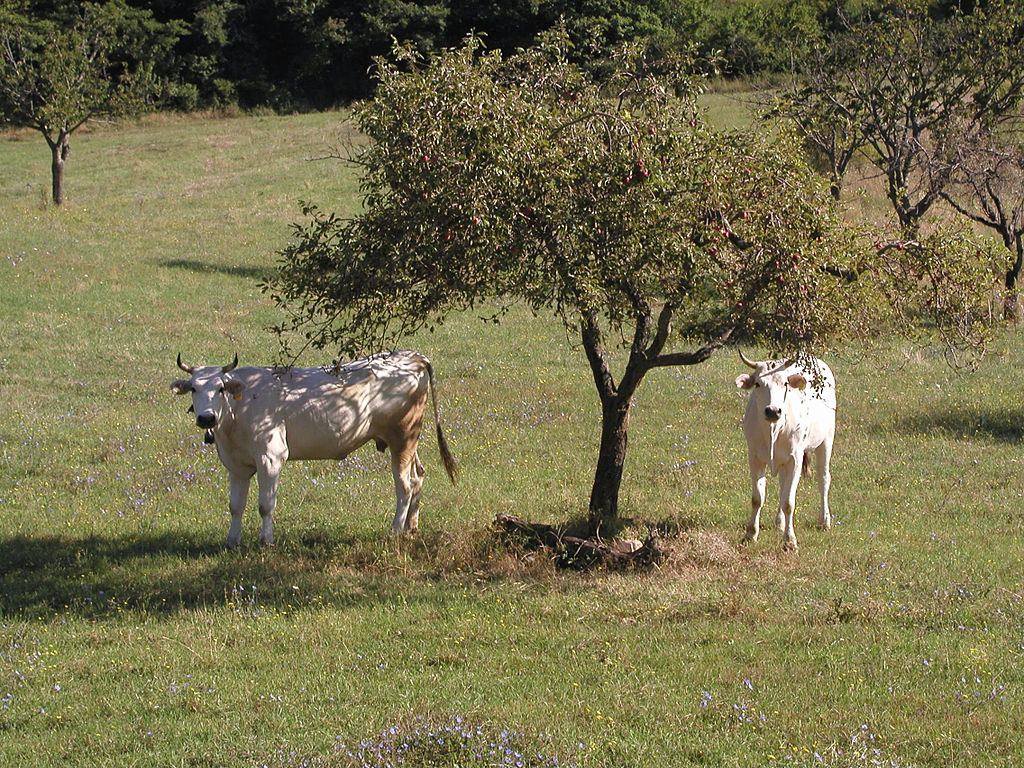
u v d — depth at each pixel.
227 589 13.15
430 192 11.91
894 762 8.55
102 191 49.12
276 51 80.12
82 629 11.93
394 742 8.91
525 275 12.57
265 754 8.77
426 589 13.12
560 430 22.03
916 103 31.52
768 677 10.34
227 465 15.02
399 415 15.49
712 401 24.75
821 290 12.81
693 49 13.77
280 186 49.72
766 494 17.72
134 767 8.61
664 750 8.83
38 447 20.14
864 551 14.55
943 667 10.59
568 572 13.67
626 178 11.87
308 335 13.99
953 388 25.77
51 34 46.44
